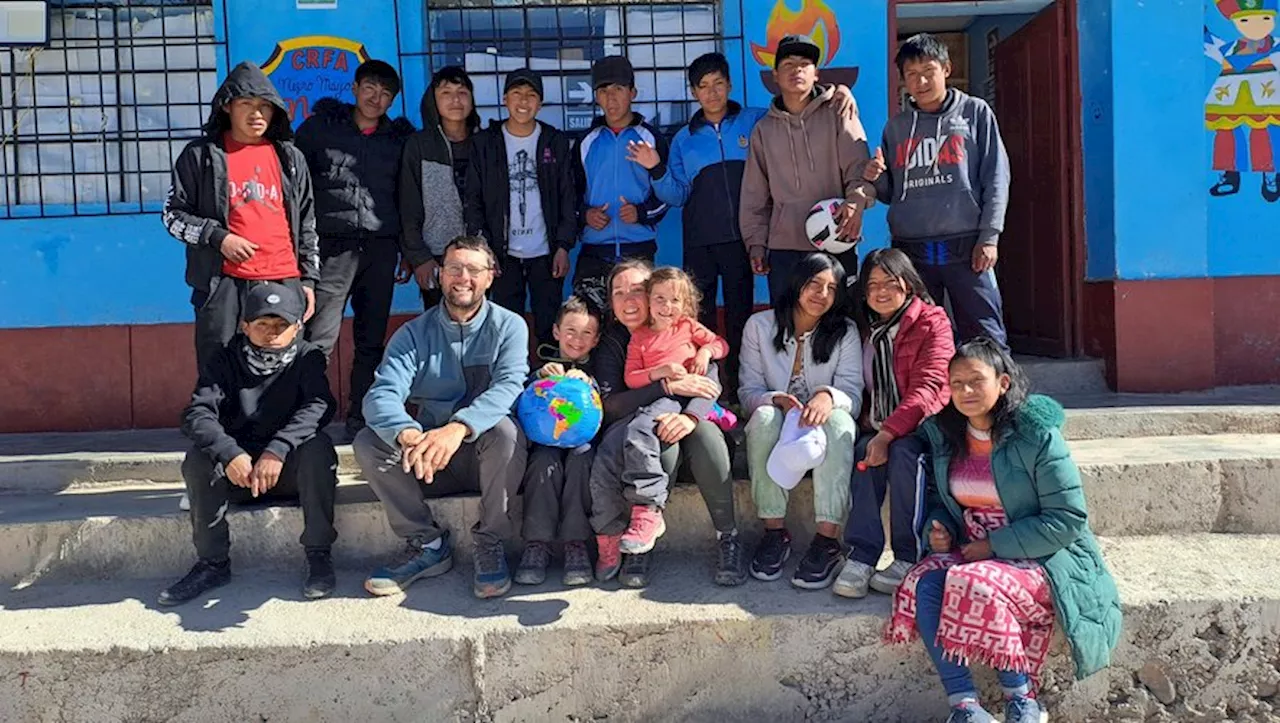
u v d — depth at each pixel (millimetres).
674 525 3750
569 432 3469
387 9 5215
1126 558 3592
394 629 3164
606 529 3453
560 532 3514
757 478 3531
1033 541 3014
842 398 3537
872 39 5344
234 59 5184
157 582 3613
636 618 3191
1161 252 5297
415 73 5242
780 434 3500
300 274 4105
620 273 3658
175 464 4348
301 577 3602
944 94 4230
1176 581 3342
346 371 5281
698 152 4703
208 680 3088
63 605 3406
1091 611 3025
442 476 3703
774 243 4406
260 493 3398
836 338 3682
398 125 4617
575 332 3674
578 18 5355
